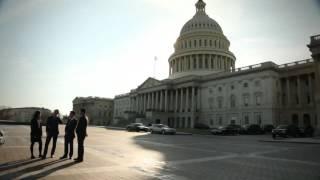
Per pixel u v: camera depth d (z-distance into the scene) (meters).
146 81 116.62
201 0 129.00
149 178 10.28
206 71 106.44
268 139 39.53
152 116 96.69
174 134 52.44
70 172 10.91
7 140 24.88
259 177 10.88
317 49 51.31
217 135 51.47
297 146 27.44
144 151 19.42
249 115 76.69
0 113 171.25
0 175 9.91
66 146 15.00
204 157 16.86
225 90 85.44
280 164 14.38
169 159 15.59
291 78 75.12
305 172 12.11
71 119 15.24
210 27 118.19
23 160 13.65
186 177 10.65
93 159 14.77
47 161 13.58
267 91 73.25
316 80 51.31
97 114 166.38
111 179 9.93
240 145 27.39
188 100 96.94
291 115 72.69
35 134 14.71
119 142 27.23
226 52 112.56
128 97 136.88
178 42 121.81
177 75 112.12
